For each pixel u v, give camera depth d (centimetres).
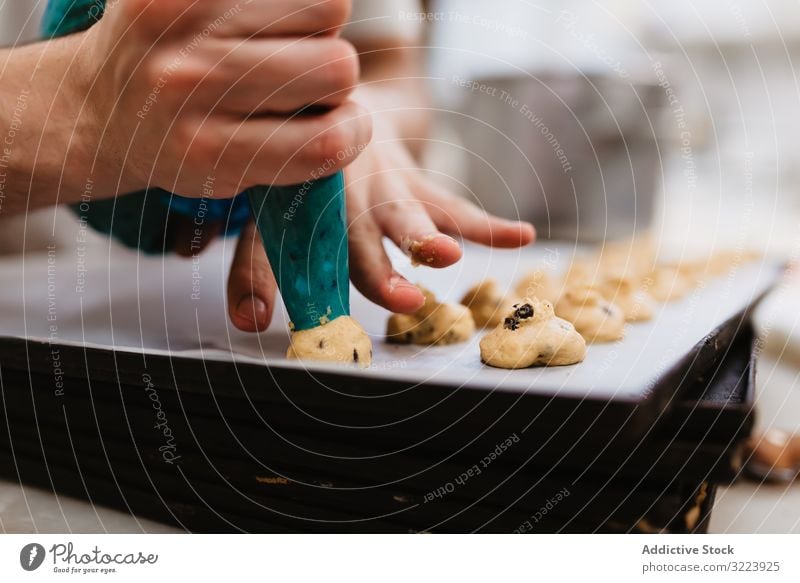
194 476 67
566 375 67
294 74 60
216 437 65
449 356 80
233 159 62
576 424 54
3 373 75
